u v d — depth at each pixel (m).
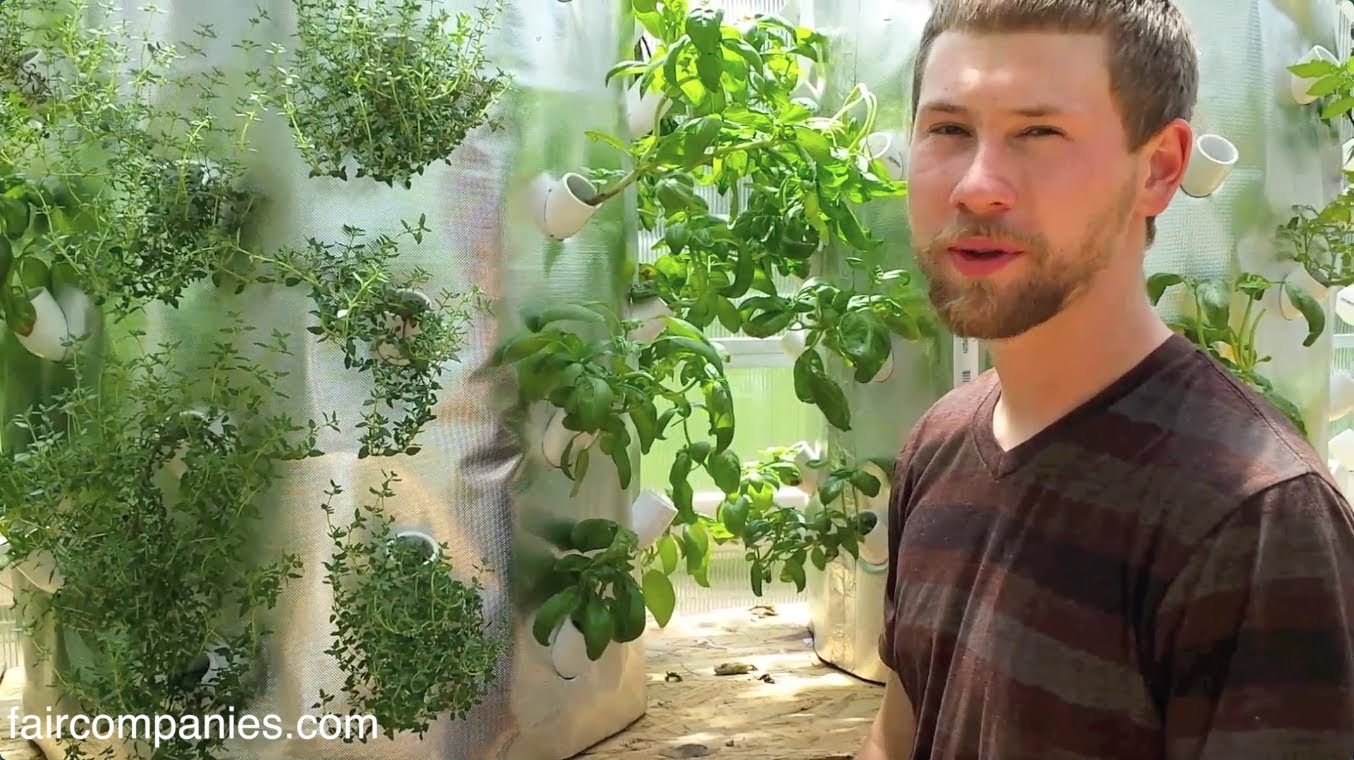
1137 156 0.61
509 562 0.98
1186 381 0.62
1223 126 1.06
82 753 0.91
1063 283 0.60
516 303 0.96
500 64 0.92
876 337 1.07
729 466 1.11
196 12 0.86
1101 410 0.63
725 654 1.37
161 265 0.83
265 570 0.89
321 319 0.85
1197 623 0.55
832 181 1.09
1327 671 0.52
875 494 1.17
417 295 0.88
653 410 1.00
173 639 0.86
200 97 0.86
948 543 0.70
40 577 0.92
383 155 0.83
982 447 0.70
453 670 0.90
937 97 0.61
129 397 0.88
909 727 0.84
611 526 1.03
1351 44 1.29
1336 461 1.33
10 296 0.86
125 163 0.82
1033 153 0.59
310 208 0.88
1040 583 0.62
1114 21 0.59
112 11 0.86
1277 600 0.53
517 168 0.95
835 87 1.21
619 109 1.07
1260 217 1.09
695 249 1.09
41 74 0.84
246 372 0.89
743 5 1.38
